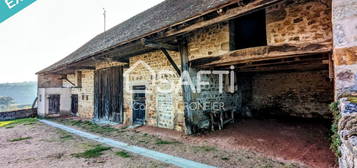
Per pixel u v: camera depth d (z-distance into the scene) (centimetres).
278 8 384
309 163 344
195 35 544
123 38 664
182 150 441
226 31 471
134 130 663
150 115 708
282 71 774
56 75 1297
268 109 855
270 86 853
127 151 445
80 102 1118
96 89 987
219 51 485
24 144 522
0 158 409
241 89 805
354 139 187
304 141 461
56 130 721
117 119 842
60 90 1176
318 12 335
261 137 508
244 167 340
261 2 301
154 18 710
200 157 394
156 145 486
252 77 902
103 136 602
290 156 380
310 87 752
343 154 222
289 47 367
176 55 609
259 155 395
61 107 1165
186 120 561
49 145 505
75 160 389
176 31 434
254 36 511
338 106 262
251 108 878
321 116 721
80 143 521
